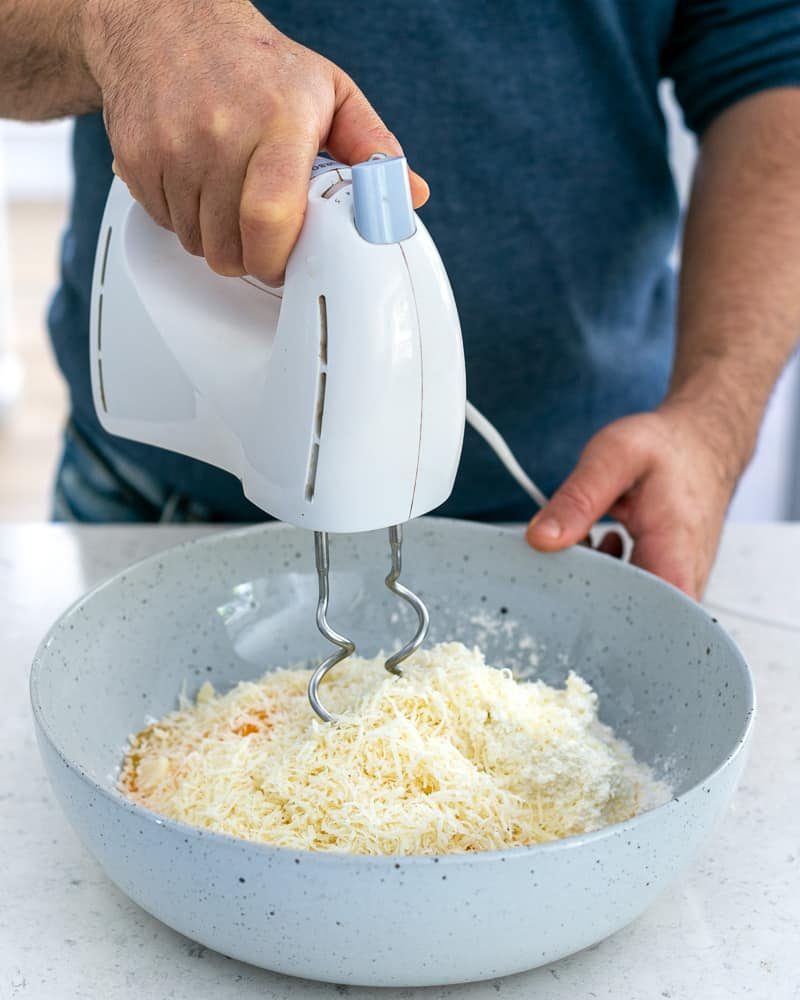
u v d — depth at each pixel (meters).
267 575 0.90
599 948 0.66
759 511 2.26
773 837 0.74
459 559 0.90
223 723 0.79
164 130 0.61
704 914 0.68
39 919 0.68
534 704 0.77
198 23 0.64
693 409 1.01
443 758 0.69
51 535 1.13
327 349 0.60
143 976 0.64
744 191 1.11
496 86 1.05
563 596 0.88
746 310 1.07
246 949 0.59
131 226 0.72
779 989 0.63
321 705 0.75
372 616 0.91
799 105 1.10
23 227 4.85
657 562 0.92
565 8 1.06
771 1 1.12
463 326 1.12
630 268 1.19
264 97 0.60
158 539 1.12
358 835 0.65
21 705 0.88
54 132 5.12
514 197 1.09
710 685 0.75
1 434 3.31
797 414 2.15
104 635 0.80
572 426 1.21
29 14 0.71
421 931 0.56
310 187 0.61
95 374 0.77
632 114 1.12
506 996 0.63
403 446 0.62
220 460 0.73
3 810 0.77
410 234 0.60
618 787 0.73
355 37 1.02
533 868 0.55
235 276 0.65
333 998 0.63
